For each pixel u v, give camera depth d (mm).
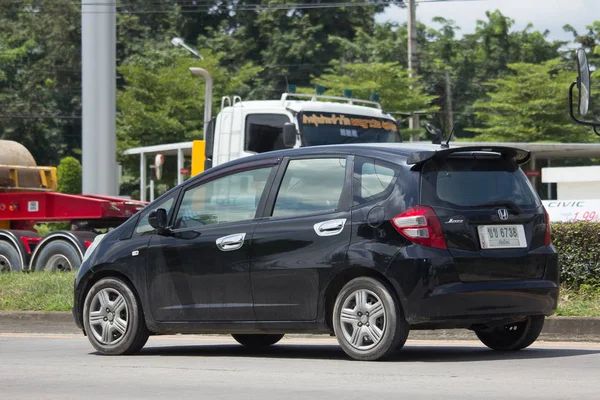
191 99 134250
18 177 57031
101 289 27984
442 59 168125
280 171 26016
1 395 20188
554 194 111438
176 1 181125
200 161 57906
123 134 130750
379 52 162500
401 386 20250
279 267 25188
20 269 53688
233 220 26344
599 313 32156
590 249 36219
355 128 51844
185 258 26609
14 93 173375
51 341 32844
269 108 50969
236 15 177000
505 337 27234
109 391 20469
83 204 55125
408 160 24234
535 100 130000
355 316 24297
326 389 20031
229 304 25984
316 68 165125
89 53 73875
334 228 24609
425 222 23641
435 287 23469
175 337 33750
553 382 20672
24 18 179875
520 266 24750
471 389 19719
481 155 25062
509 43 166625
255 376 22391
